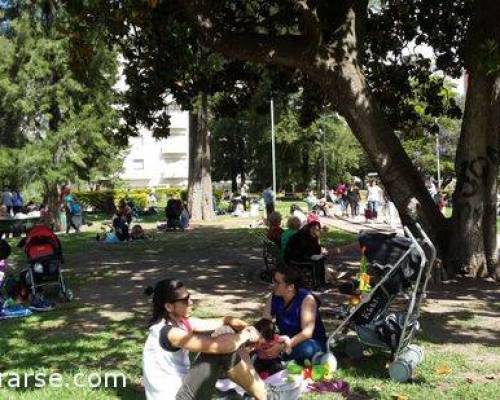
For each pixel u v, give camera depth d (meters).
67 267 14.79
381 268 6.16
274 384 5.20
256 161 61.47
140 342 7.62
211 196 29.72
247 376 4.80
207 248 18.17
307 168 59.25
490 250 11.95
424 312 9.05
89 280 12.81
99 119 29.42
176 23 13.02
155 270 14.00
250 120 55.28
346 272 12.59
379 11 16.08
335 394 5.52
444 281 11.53
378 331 6.04
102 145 29.59
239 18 13.52
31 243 10.30
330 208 32.78
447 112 17.03
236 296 10.62
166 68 14.59
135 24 13.03
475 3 11.80
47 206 28.75
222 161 66.31
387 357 6.60
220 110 17.58
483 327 8.18
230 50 11.20
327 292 10.61
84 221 30.34
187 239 20.95
